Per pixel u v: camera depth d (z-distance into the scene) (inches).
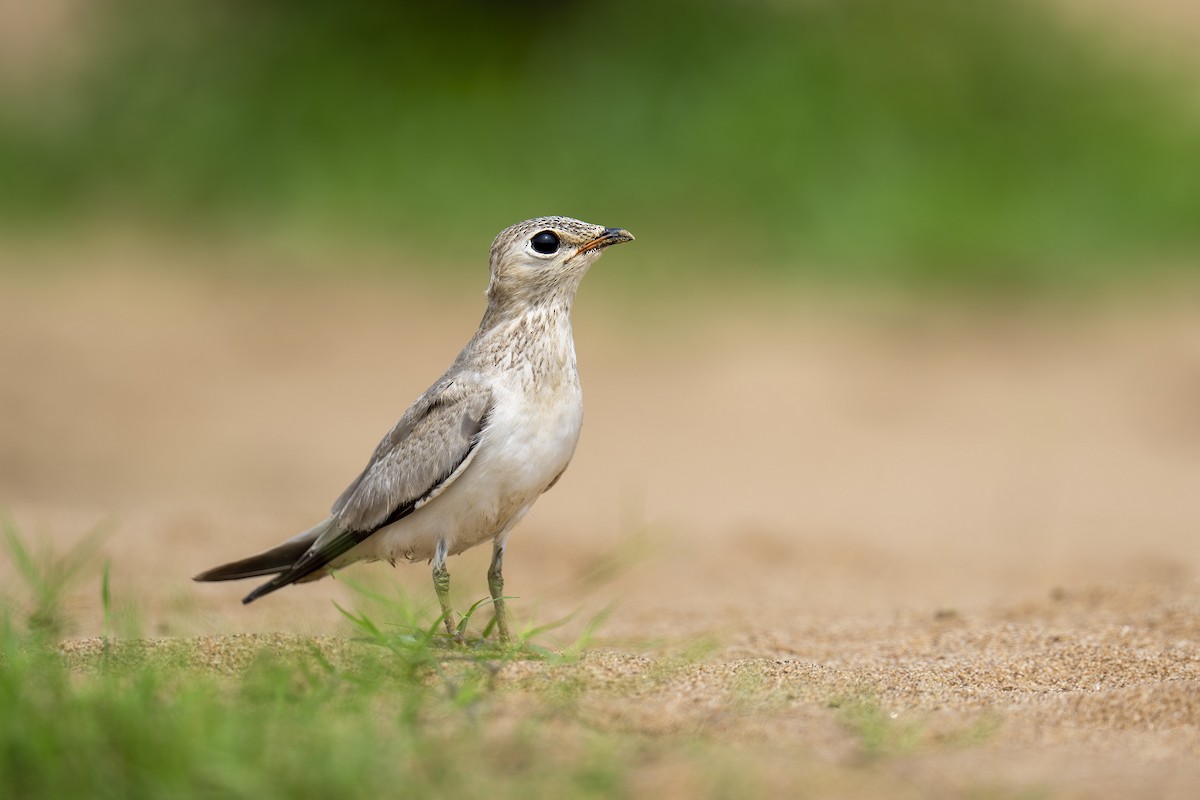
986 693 241.6
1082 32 967.6
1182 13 1010.7
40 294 764.6
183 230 869.8
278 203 884.0
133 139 936.9
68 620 301.4
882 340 724.0
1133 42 965.2
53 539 391.9
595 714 215.8
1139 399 644.7
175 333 719.1
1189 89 930.1
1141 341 721.6
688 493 517.3
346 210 872.3
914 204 839.1
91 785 185.9
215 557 387.9
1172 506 499.8
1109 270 805.9
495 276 281.3
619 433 601.6
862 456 573.9
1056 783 188.2
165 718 196.7
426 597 335.6
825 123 880.9
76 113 957.8
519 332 277.9
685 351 708.7
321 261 824.3
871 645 287.9
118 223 877.2
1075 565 406.9
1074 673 255.0
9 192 901.2
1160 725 217.2
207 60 962.1
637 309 761.0
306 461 555.8
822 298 776.9
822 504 504.1
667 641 291.7
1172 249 825.5
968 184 855.7
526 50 944.9
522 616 339.6
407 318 752.3
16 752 188.5
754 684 237.1
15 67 992.2
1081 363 695.1
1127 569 393.4
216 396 636.1
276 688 214.5
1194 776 191.5
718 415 625.9
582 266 278.2
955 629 300.2
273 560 298.0
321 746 191.2
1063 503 505.4
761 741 205.6
